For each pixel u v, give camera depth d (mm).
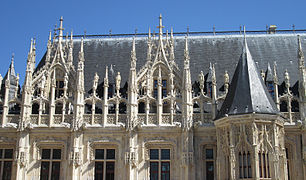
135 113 43906
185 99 43500
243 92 39781
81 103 44562
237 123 38594
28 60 46094
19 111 46406
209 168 42688
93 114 44312
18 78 46844
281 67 48594
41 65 51250
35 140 44438
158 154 43469
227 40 52406
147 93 44469
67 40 54031
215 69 48875
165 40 50062
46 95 46531
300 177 41031
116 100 44562
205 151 43031
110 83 46938
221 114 40781
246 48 43125
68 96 46219
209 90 46125
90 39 54031
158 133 43344
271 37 52500
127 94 45688
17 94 47344
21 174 43188
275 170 37094
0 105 46562
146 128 43344
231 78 47844
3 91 47438
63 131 44188
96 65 50438
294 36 52312
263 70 48469
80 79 45062
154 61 46281
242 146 37938
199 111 45031
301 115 41938
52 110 44812
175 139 43219
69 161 42875
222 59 50031
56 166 44062
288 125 41844
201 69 49062
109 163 43594
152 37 53500
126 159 42438
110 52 52062
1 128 44406
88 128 43750
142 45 52406
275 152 37625
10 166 44438
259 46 51562
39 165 43969
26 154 43812
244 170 37406
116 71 49469
